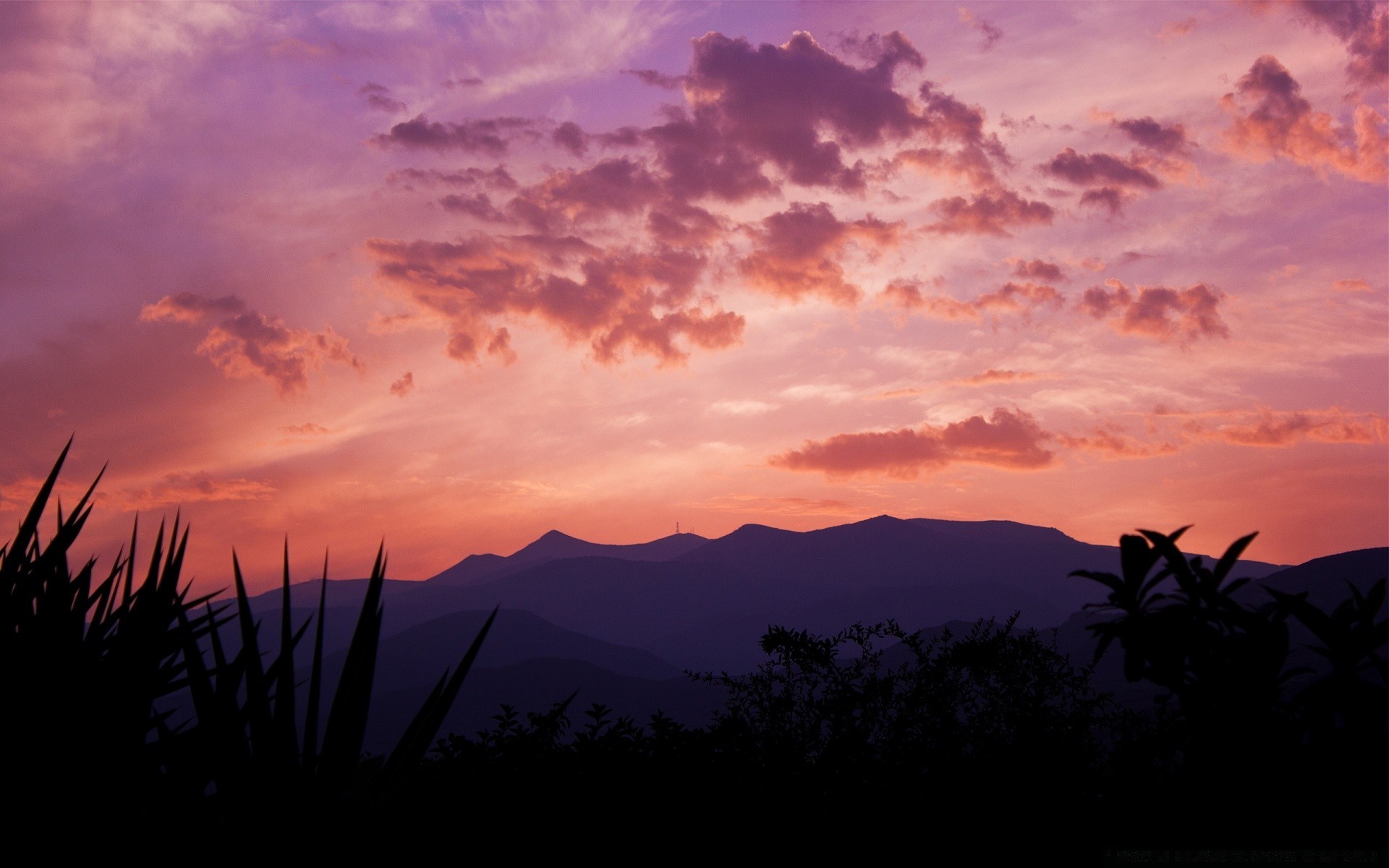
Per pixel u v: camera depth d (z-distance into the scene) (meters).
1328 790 2.45
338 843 2.57
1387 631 2.49
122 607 2.99
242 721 2.57
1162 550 2.78
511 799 3.83
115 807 2.56
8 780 2.52
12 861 2.48
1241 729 2.57
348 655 2.72
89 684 2.65
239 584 2.70
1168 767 2.91
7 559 2.94
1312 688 2.53
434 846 3.32
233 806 2.54
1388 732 2.43
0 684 2.60
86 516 3.26
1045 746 3.80
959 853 3.78
